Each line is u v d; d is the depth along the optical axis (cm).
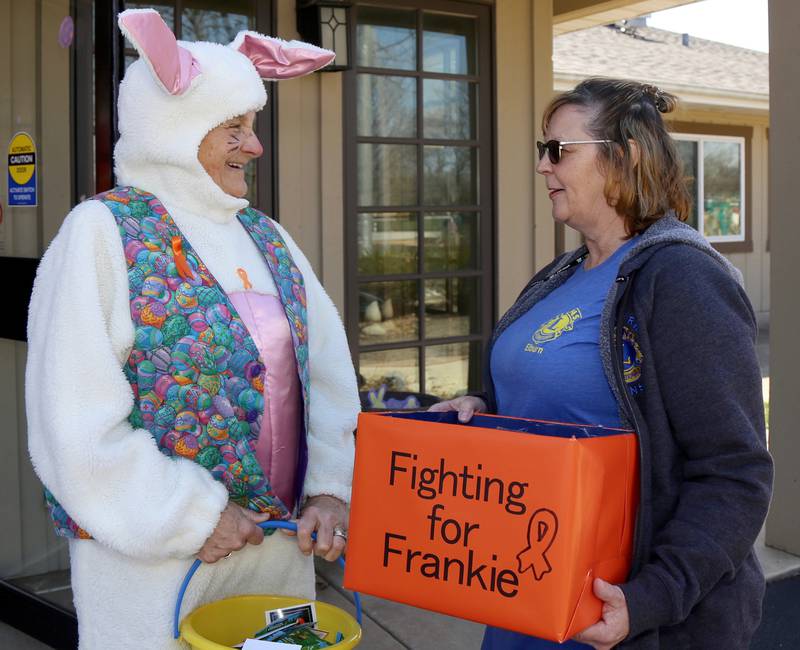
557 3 594
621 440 142
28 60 287
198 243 180
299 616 173
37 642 301
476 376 525
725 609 150
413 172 496
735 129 1238
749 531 142
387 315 495
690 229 157
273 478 185
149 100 174
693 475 147
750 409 145
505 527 137
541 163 168
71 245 167
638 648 144
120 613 174
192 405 172
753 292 1282
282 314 188
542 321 168
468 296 518
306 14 442
